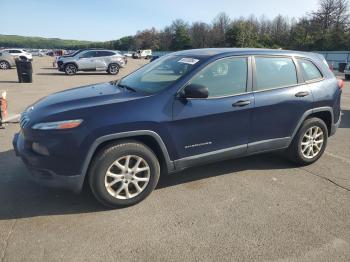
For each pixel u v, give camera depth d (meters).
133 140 3.89
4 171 4.86
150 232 3.48
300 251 3.22
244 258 3.11
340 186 4.62
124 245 3.27
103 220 3.68
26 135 3.72
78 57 23.25
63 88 15.09
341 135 7.30
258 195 4.31
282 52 4.93
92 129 3.59
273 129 4.76
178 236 3.42
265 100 4.58
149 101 3.88
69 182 3.66
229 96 4.34
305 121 5.09
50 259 3.05
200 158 4.28
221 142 4.38
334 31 62.84
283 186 4.58
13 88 14.73
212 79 4.25
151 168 3.98
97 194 3.77
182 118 4.00
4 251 3.14
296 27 71.62
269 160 5.49
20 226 3.54
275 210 3.95
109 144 3.78
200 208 3.97
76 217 3.73
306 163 5.28
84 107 3.71
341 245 3.32
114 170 3.84
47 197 4.14
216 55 4.36
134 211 3.88
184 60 4.50
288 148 5.14
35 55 82.44
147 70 4.86
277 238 3.41
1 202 4.01
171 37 104.38
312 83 5.08
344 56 46.31
